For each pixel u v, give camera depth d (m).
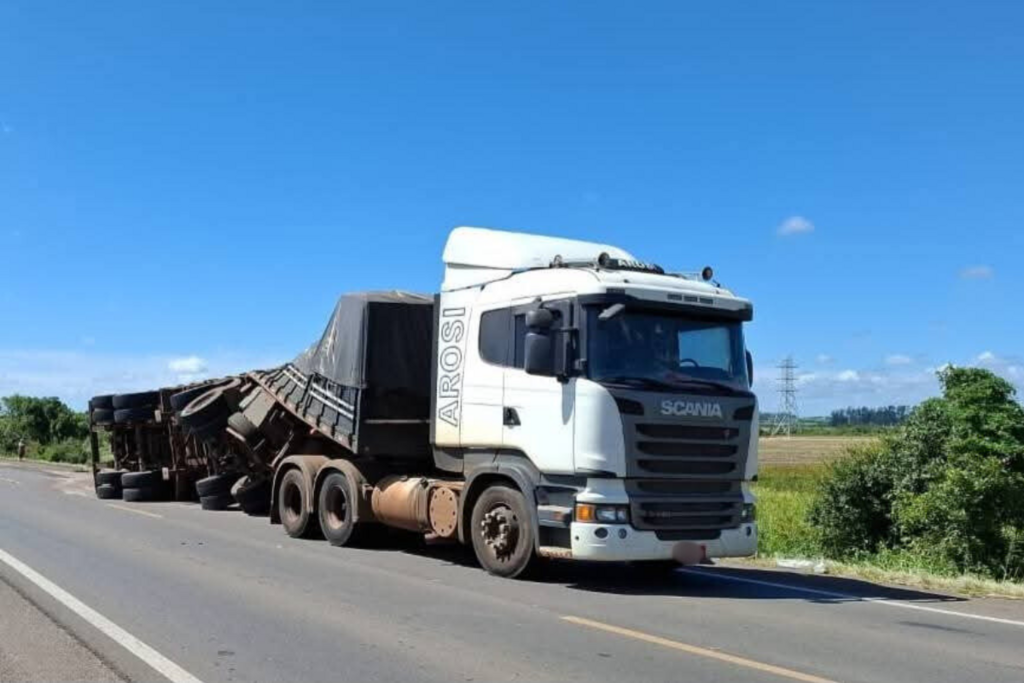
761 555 14.41
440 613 8.32
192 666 6.46
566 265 10.53
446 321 11.77
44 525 15.52
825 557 16.38
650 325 9.98
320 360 14.46
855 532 18.38
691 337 10.23
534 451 10.05
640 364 9.81
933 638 7.70
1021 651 7.25
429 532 11.78
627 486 9.52
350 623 7.86
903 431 18.47
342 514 13.30
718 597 9.66
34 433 66.38
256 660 6.62
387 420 13.24
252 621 7.91
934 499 16.11
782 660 6.79
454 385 11.43
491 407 10.73
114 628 7.61
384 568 11.11
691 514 9.78
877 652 7.12
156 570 10.65
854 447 19.83
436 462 11.89
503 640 7.28
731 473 10.09
